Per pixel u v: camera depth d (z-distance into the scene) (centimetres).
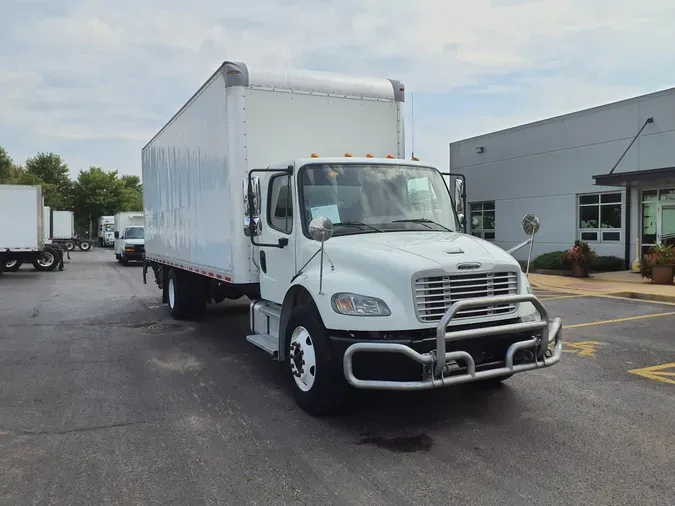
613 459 427
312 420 520
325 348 500
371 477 402
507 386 617
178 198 981
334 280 495
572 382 631
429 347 454
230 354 793
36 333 959
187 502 369
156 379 666
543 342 491
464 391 600
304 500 370
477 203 2470
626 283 1532
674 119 1669
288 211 605
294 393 555
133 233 2916
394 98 769
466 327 476
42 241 2334
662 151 1708
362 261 490
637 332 909
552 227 2091
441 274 465
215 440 474
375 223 590
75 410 554
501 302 467
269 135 694
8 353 804
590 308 1163
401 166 637
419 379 460
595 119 1905
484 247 527
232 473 411
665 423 502
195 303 1076
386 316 457
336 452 446
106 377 675
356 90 744
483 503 362
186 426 508
